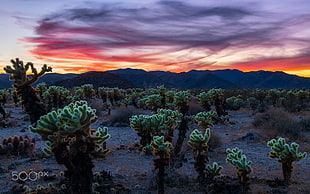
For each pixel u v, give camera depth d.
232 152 6.70
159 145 5.61
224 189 6.16
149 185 6.54
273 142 7.25
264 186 6.68
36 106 6.45
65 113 4.50
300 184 6.77
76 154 4.66
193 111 20.25
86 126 4.71
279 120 15.07
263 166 8.91
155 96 18.34
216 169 6.84
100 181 6.79
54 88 21.72
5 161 8.72
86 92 27.50
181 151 8.54
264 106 27.00
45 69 6.57
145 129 9.38
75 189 4.91
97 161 9.26
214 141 11.56
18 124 18.05
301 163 9.18
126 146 11.95
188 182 6.99
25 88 6.44
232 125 18.38
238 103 29.66
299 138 13.37
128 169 8.31
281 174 7.95
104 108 27.39
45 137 4.69
